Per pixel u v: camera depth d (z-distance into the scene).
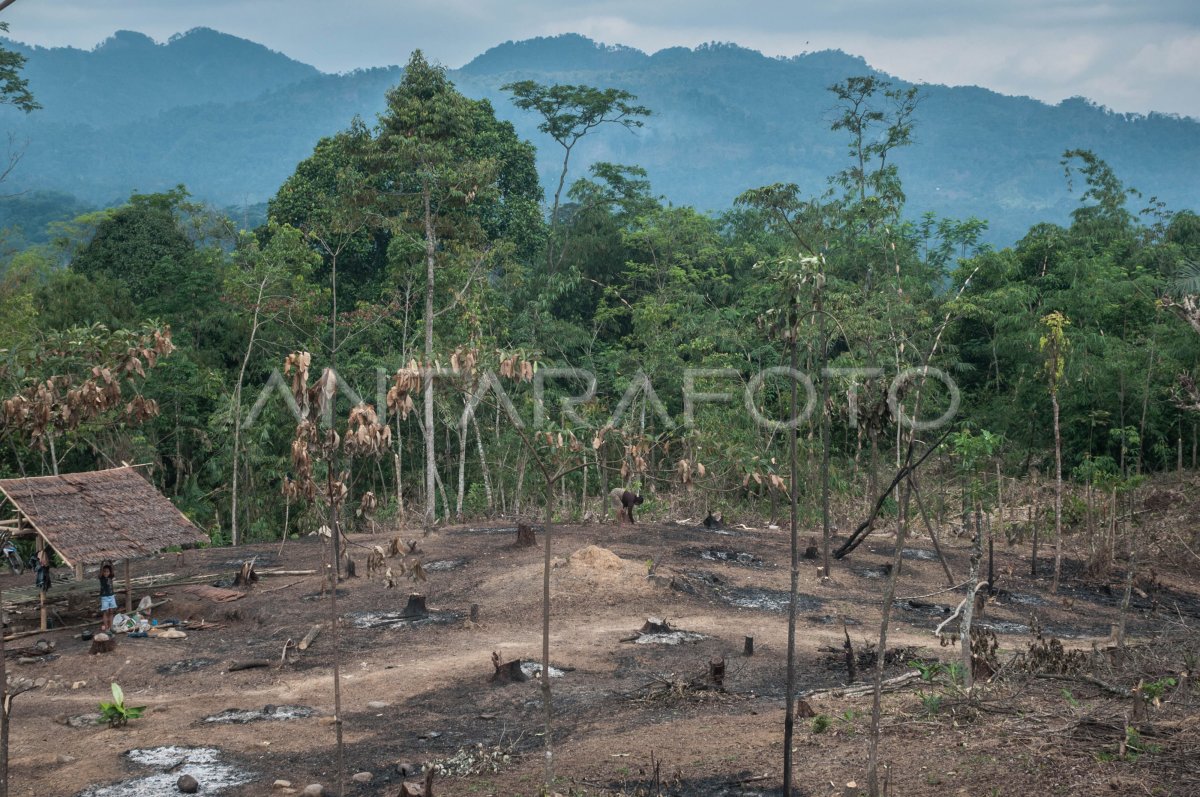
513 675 16.08
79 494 22.14
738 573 24.70
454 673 16.66
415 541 28.53
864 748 10.94
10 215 173.25
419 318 42.38
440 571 25.02
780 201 30.05
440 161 32.66
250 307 40.31
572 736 13.15
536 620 20.42
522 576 23.05
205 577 25.47
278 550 29.98
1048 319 24.41
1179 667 12.79
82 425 30.83
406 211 33.75
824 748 11.21
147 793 11.41
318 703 15.39
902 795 9.31
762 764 10.94
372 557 11.11
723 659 15.88
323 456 10.31
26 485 21.42
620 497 31.22
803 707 12.94
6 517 33.28
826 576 24.47
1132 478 31.81
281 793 11.28
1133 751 9.47
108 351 14.02
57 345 15.98
